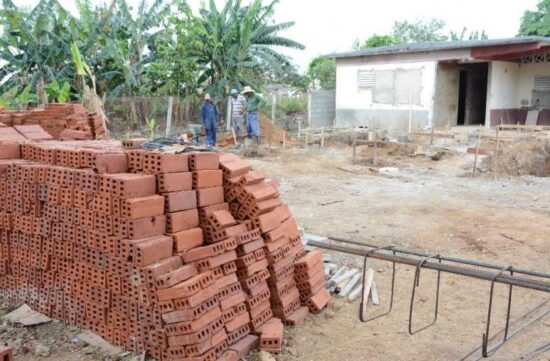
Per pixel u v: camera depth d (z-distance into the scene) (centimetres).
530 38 1925
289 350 509
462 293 652
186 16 2288
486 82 2497
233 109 1961
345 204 1123
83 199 485
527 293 651
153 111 2302
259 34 2425
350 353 510
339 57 2464
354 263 752
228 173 529
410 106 2270
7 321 539
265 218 535
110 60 2330
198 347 442
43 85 1962
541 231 914
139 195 461
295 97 2922
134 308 468
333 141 2080
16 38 2198
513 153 1594
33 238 541
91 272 494
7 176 550
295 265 584
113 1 2280
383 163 1653
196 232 489
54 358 477
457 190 1259
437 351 513
